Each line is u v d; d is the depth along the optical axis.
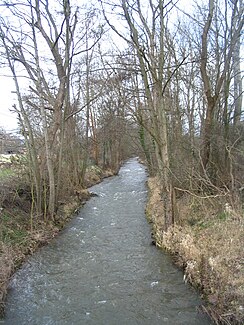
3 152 15.23
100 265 9.46
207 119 12.05
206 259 7.64
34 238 11.23
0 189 12.01
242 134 11.75
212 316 6.12
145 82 10.43
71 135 20.88
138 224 13.48
